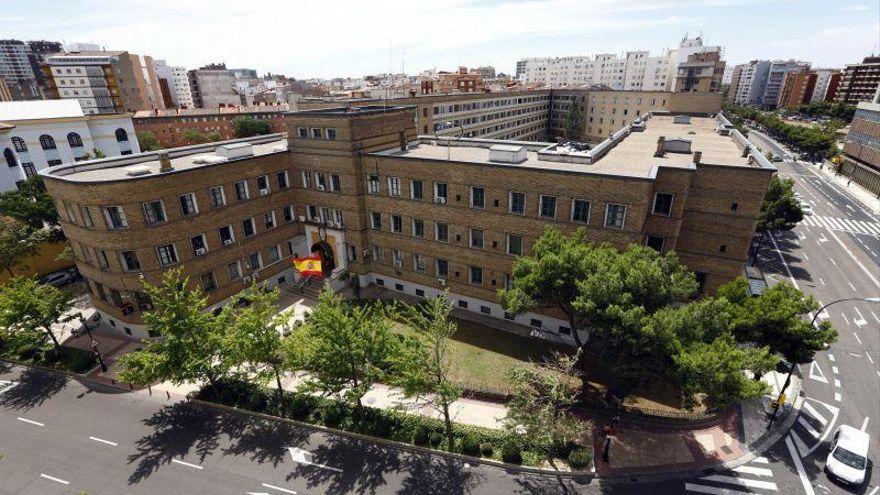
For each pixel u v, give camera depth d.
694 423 28.45
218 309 40.81
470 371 33.47
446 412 26.16
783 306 27.06
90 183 32.53
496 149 38.53
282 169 44.91
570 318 30.84
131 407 31.12
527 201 35.12
